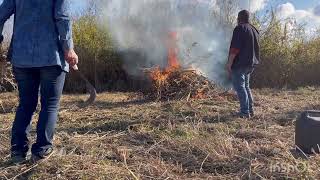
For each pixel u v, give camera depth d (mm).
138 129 4594
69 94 9141
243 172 3164
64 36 3133
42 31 3141
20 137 3264
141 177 3076
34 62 3115
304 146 3627
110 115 5668
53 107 3234
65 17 3131
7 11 3240
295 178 3006
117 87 10055
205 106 6348
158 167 3258
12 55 3221
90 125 4859
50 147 3275
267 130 4625
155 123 5004
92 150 3613
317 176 3053
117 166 3264
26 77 3227
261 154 3596
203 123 4898
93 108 6363
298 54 10594
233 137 4191
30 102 3279
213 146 3738
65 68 3223
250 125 4938
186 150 3695
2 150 3586
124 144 3926
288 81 10555
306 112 3729
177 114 5723
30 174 3039
